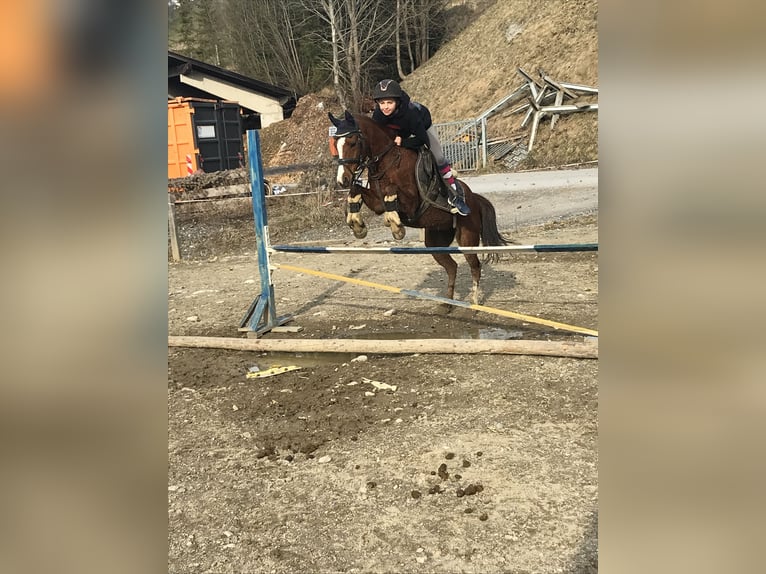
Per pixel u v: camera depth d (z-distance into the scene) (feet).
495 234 21.95
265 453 12.44
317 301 25.46
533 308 22.36
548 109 65.82
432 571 8.63
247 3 121.39
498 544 9.11
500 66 83.10
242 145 64.59
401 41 115.44
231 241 39.19
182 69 76.89
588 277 26.63
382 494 10.67
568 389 14.66
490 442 12.28
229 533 9.86
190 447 12.99
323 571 8.80
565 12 79.77
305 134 73.92
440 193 19.44
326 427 13.55
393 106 17.83
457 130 72.18
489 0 120.37
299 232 41.11
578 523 9.50
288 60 119.14
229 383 16.80
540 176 56.49
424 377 16.05
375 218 43.78
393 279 28.45
